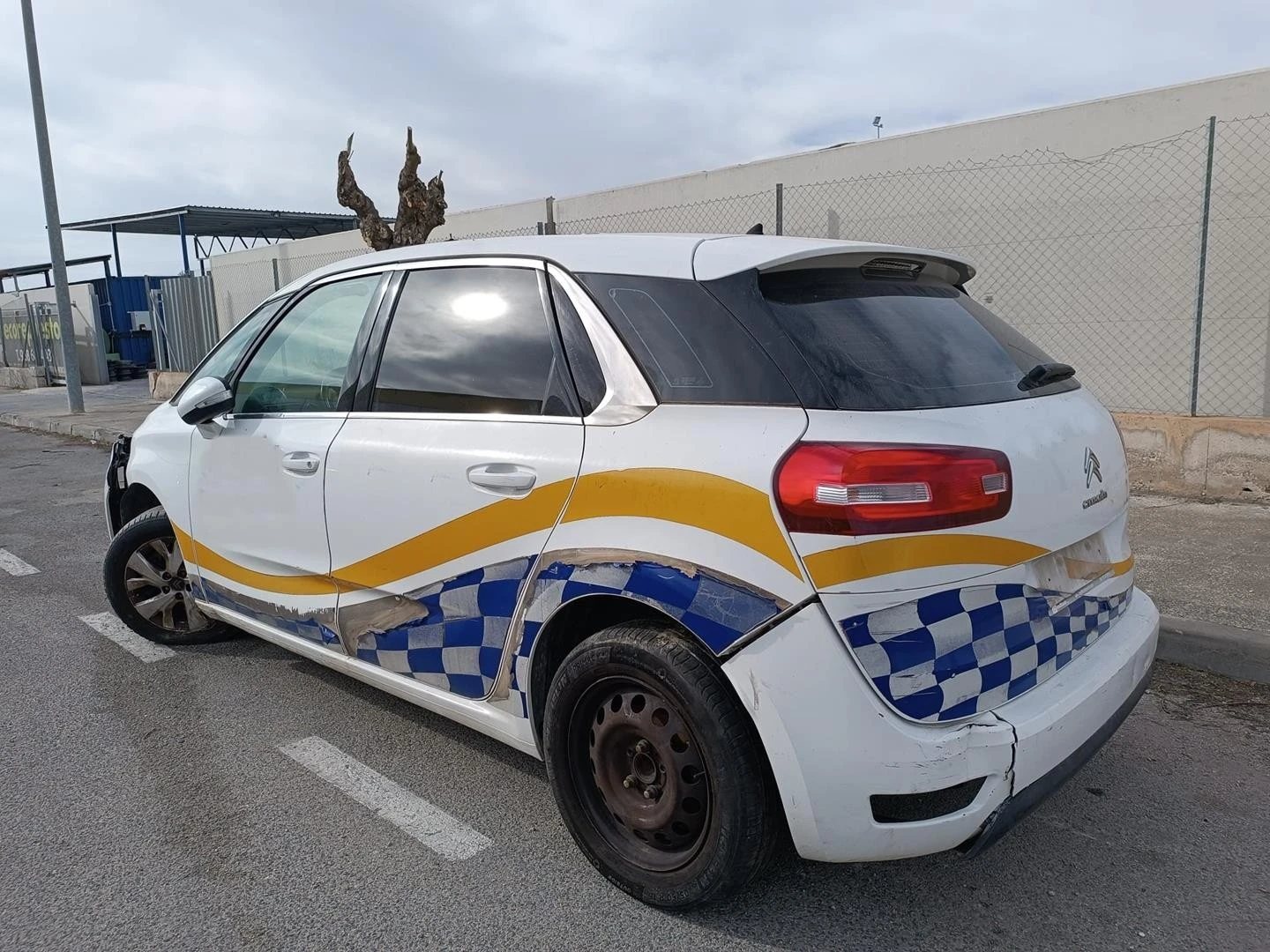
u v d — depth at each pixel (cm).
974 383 252
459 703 298
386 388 322
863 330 250
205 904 259
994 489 225
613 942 242
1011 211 805
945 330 269
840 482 213
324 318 358
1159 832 291
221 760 345
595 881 269
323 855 283
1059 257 786
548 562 261
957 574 220
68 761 345
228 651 460
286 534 351
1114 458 283
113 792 321
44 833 296
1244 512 625
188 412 369
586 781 267
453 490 286
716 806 233
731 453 230
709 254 263
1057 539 245
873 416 225
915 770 213
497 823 300
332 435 332
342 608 331
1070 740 236
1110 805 308
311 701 398
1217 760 336
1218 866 274
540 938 244
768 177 948
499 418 283
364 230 1110
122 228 2388
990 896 261
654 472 241
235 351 401
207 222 2253
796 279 258
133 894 264
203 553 403
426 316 317
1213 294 723
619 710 252
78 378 1622
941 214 844
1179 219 727
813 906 257
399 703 395
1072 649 255
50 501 873
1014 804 224
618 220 1087
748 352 240
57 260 1591
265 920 252
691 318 252
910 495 214
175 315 1839
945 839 221
